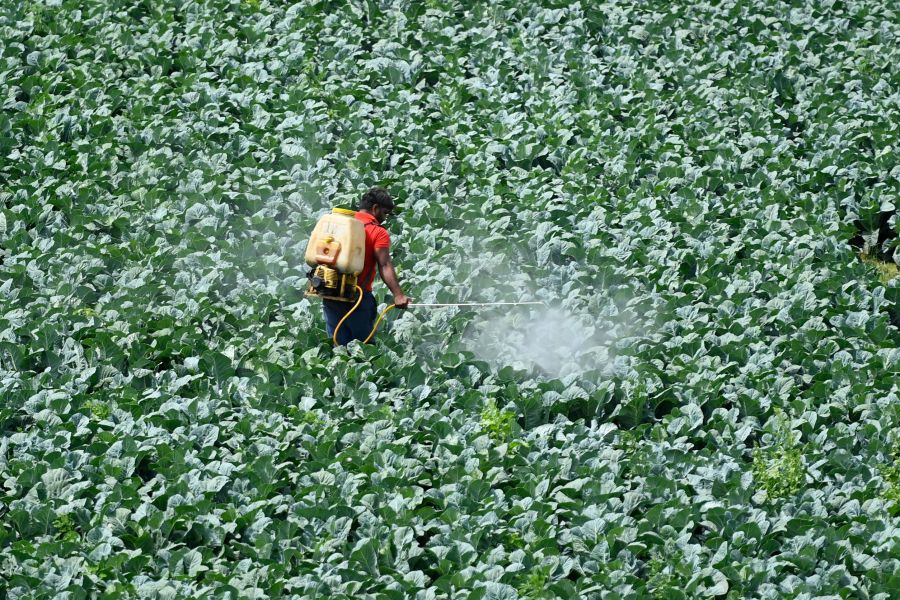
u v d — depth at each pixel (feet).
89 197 111.45
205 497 70.85
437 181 117.70
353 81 141.79
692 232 112.06
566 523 71.72
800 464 75.00
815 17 174.19
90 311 91.71
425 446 78.18
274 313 95.76
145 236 105.19
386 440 77.87
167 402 80.28
